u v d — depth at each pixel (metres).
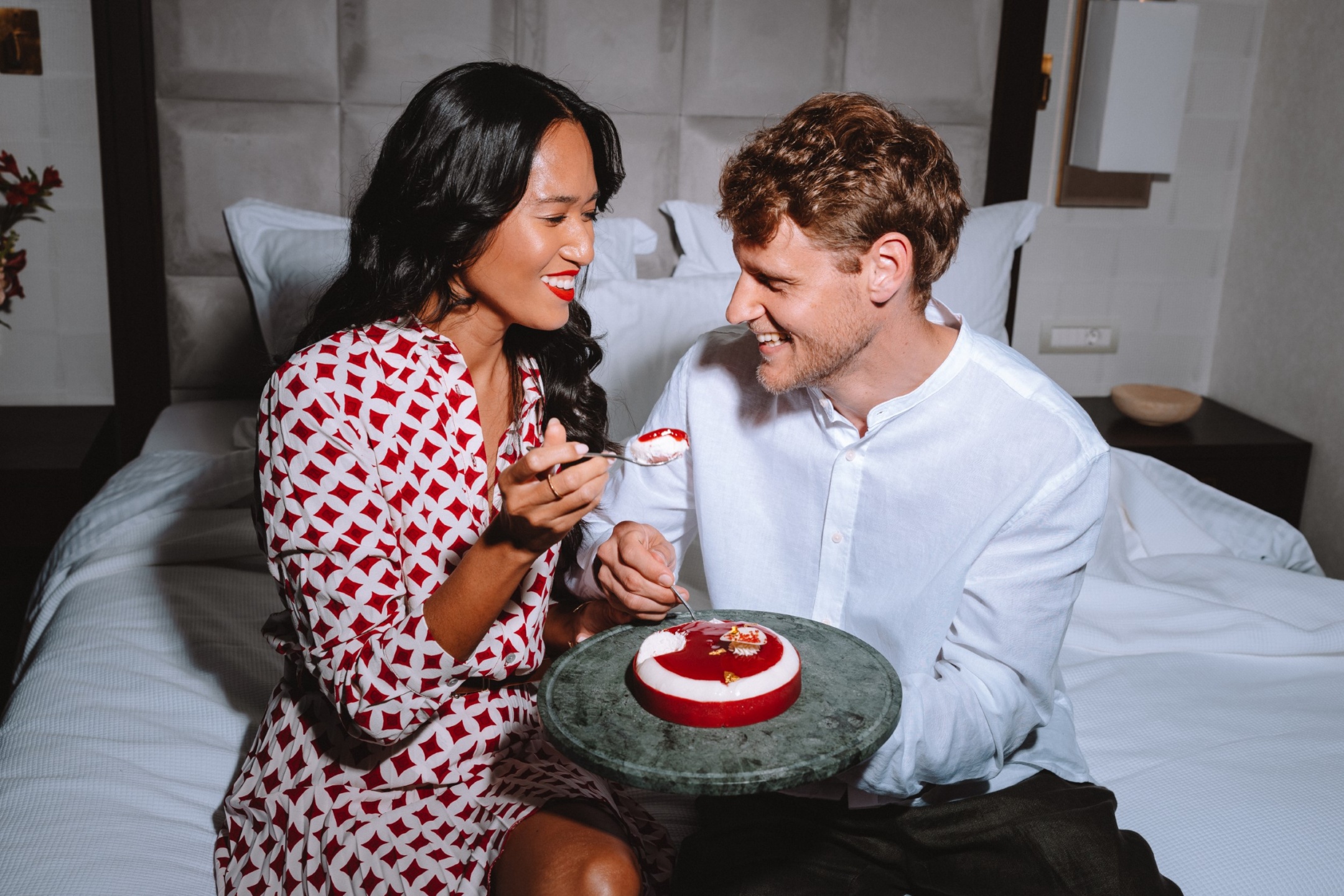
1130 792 1.28
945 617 1.13
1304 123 2.56
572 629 1.23
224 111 2.30
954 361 1.10
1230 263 2.86
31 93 2.33
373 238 1.10
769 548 1.25
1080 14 2.59
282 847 1.05
